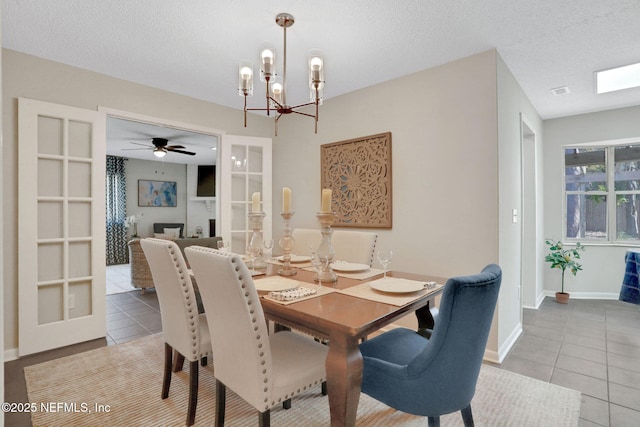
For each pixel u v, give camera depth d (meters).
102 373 2.38
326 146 3.79
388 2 2.12
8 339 2.61
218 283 1.44
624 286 3.78
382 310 1.49
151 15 2.26
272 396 1.43
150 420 1.86
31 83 2.76
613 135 4.14
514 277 3.03
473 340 1.35
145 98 3.40
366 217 3.43
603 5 2.14
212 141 6.21
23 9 2.18
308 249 3.00
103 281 3.08
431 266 2.97
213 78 3.26
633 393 2.14
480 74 2.72
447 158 2.89
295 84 3.44
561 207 4.49
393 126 3.25
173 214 8.70
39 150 2.81
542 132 4.56
